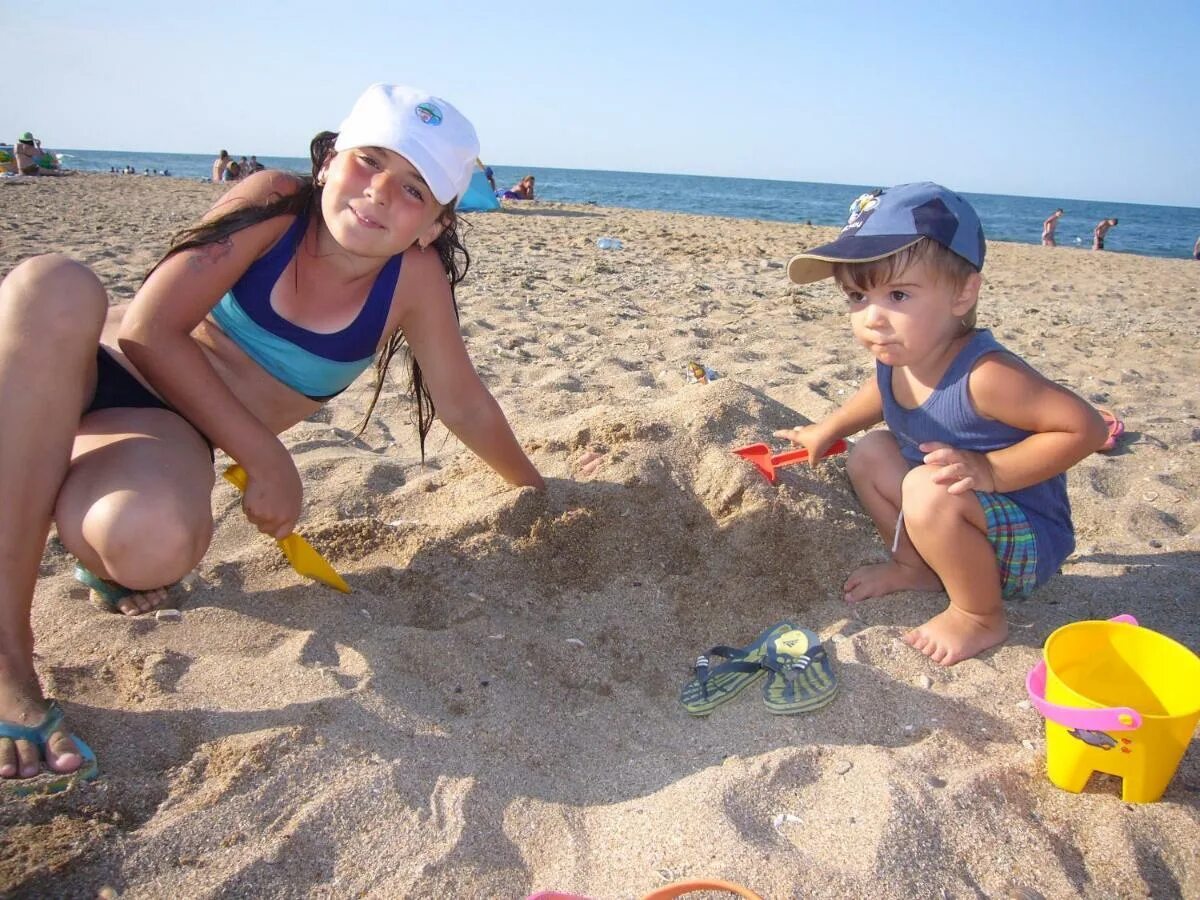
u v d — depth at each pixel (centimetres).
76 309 168
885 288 198
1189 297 892
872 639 209
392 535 246
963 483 196
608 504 254
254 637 200
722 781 164
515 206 1769
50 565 238
